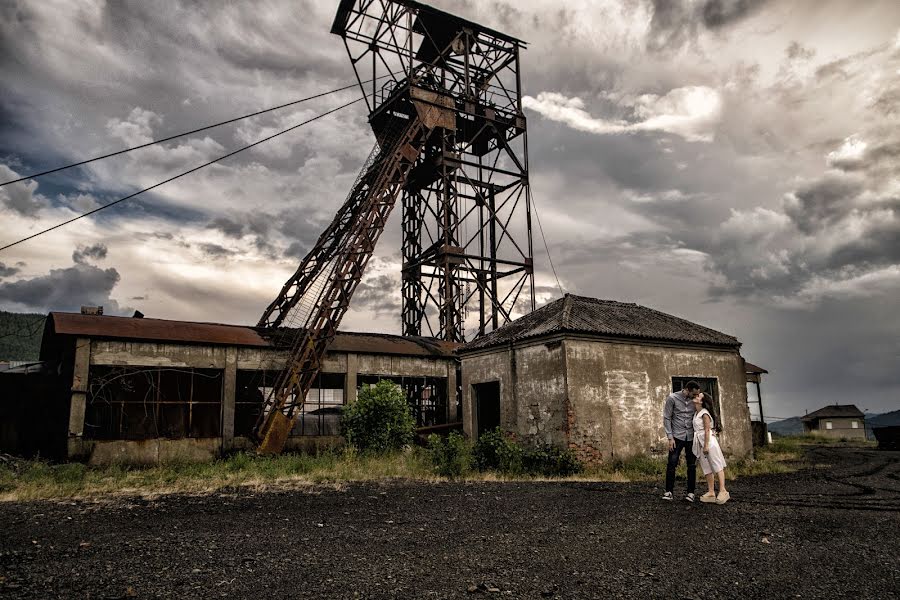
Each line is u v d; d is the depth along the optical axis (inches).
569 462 482.9
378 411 652.7
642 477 467.5
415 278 1061.1
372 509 300.8
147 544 218.1
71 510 291.4
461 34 1028.5
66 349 624.1
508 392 579.2
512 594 166.9
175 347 635.5
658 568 193.8
